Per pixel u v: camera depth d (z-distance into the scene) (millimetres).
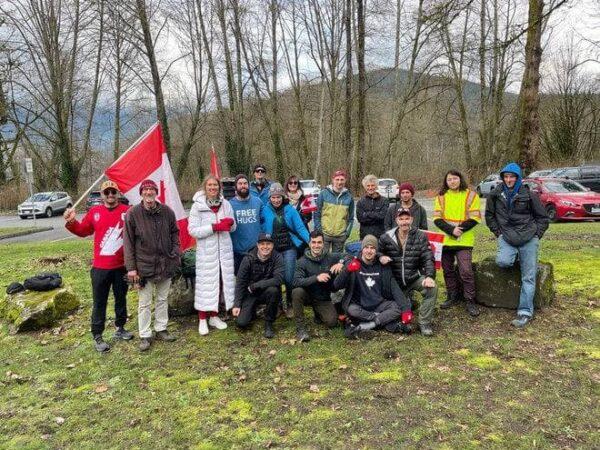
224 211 5406
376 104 38125
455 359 4445
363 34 19828
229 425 3531
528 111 9172
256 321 5785
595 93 33938
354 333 5090
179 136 40094
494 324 5246
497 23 25781
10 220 27609
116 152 33094
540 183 15266
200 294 5398
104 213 5066
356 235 12875
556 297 5961
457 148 41875
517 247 5238
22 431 3596
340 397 3852
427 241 5160
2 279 8930
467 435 3236
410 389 3922
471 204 5418
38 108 34562
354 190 25094
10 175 39219
